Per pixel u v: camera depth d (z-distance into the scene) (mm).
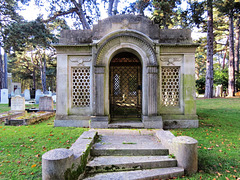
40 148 4691
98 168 3709
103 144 4727
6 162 3916
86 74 7441
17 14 17656
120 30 6926
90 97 7309
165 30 7281
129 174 3545
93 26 7215
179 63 7230
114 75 9914
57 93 7254
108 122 6871
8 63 40219
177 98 7371
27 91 25609
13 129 6723
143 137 5500
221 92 21844
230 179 3354
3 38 15562
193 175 3584
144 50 6934
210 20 17484
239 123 7707
